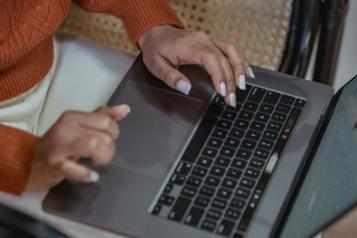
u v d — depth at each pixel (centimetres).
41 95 120
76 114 89
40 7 111
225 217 88
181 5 143
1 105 113
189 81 107
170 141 99
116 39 151
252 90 108
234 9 141
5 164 90
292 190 93
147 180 93
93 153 83
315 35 129
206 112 104
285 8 136
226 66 104
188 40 109
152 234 86
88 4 125
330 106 107
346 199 83
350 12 145
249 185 93
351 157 92
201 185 92
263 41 142
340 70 151
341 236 95
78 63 128
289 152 98
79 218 88
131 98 107
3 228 85
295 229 86
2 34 108
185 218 88
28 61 115
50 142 87
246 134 101
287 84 110
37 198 93
